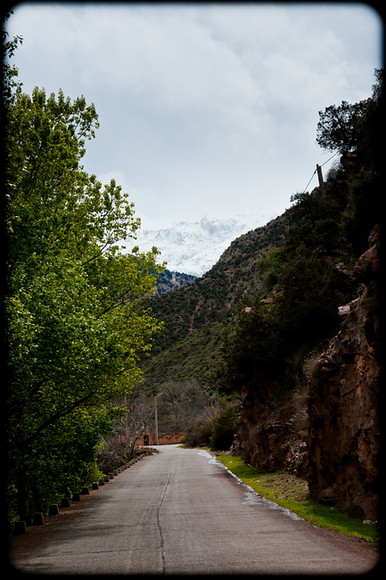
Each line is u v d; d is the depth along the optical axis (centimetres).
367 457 1075
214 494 1759
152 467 3428
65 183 1814
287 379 2402
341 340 1316
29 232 1466
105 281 2173
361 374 1141
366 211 1781
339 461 1273
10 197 1491
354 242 1959
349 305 1438
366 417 1101
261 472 2350
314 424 1378
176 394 7631
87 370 1666
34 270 1450
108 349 1720
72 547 985
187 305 12338
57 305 1402
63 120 2012
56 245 1641
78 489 2245
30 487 2094
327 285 2250
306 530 1002
